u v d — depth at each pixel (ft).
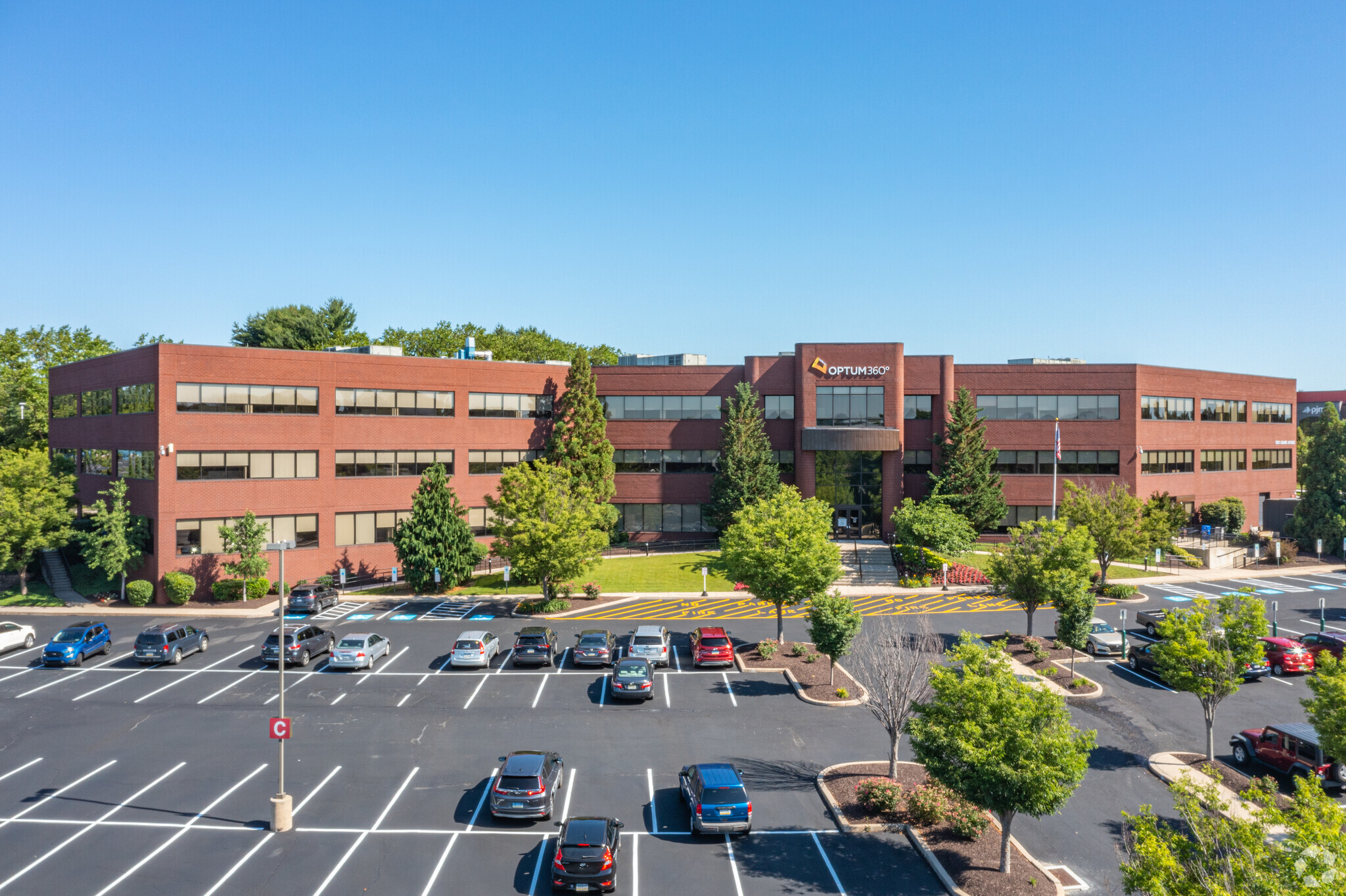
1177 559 203.92
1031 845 69.72
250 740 92.63
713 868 65.82
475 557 179.01
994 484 211.00
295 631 122.11
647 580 184.65
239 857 67.15
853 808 75.77
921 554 184.65
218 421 169.89
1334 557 216.33
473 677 116.88
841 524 221.25
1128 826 71.61
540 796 71.61
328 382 182.50
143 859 66.74
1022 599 126.93
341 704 104.58
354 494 185.37
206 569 168.55
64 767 84.89
